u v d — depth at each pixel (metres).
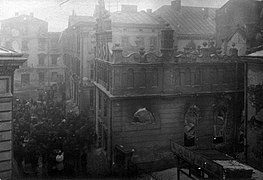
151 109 23.44
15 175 19.88
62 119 30.45
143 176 21.72
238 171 15.25
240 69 26.22
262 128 21.00
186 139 24.94
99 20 28.75
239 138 26.47
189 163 18.75
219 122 25.91
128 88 22.72
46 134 23.09
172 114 24.02
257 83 21.41
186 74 24.31
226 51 31.23
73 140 23.14
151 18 35.56
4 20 53.56
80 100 40.06
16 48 54.34
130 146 23.00
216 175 15.73
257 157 21.50
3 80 13.44
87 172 21.50
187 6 42.09
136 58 22.83
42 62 56.28
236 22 32.25
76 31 43.59
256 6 30.31
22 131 26.25
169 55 23.62
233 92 25.94
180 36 35.91
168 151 23.91
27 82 54.66
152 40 33.97
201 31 37.53
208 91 25.12
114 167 21.83
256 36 28.16
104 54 26.41
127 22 32.94
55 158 22.30
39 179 19.64
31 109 35.75
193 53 24.50
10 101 13.62
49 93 47.53
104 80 26.28
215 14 38.50
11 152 13.83
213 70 25.28
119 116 22.64
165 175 21.91
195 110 24.73
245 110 22.69
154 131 23.50
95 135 28.42
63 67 57.50
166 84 23.67
